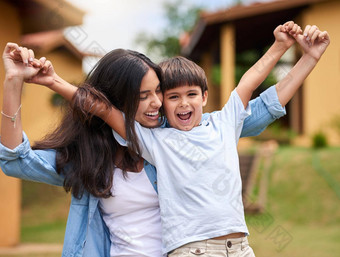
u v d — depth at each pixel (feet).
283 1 33.78
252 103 7.33
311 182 29.76
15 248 23.44
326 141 35.86
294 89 7.07
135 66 6.44
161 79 6.74
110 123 6.58
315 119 37.06
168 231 6.33
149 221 6.72
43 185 39.09
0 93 20.97
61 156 6.57
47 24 24.85
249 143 38.47
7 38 22.82
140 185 6.72
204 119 7.44
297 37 6.95
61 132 6.84
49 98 41.16
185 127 6.87
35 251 22.36
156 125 6.86
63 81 6.43
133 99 6.48
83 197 6.76
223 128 6.85
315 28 6.88
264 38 41.42
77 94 6.37
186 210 6.31
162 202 6.42
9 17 22.97
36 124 40.52
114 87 6.54
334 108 36.09
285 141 39.22
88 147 6.60
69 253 6.64
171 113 6.86
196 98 6.89
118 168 6.81
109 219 6.84
